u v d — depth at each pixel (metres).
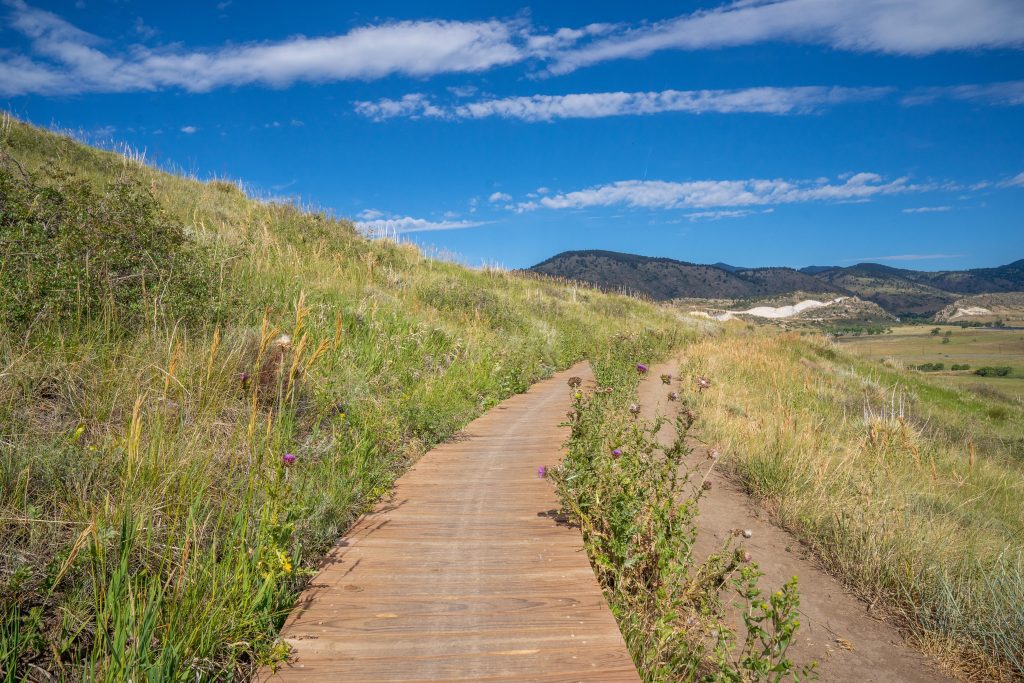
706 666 3.83
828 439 10.15
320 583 3.94
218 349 6.38
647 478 5.41
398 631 3.38
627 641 3.68
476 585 3.95
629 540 4.55
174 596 3.22
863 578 5.48
